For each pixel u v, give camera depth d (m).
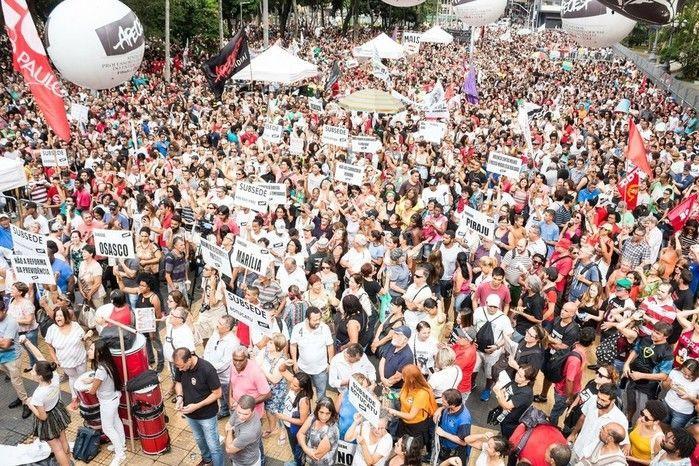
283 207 12.07
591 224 11.16
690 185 13.95
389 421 7.07
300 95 31.89
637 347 7.53
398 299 8.21
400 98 23.25
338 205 11.96
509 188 14.03
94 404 7.51
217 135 20.91
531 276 8.43
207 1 52.03
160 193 13.20
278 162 15.80
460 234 10.24
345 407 6.54
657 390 7.55
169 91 31.75
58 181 14.45
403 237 10.60
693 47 41.75
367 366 6.94
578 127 21.02
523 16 141.62
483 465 5.66
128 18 12.17
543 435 5.80
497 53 64.19
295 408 6.59
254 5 69.56
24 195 16.05
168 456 7.62
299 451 6.82
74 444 7.45
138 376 7.38
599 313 8.84
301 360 7.70
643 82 38.44
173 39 48.31
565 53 62.94
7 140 17.91
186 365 6.54
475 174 14.62
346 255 9.96
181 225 11.56
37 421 6.82
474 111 23.94
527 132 15.84
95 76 12.02
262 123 21.81
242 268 10.05
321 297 8.80
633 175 12.52
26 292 8.76
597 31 10.22
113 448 7.57
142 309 7.54
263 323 7.34
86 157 17.44
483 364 8.41
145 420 7.43
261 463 6.98
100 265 10.40
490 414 7.06
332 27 90.12
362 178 12.90
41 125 20.72
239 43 20.50
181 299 7.97
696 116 27.67
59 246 10.64
